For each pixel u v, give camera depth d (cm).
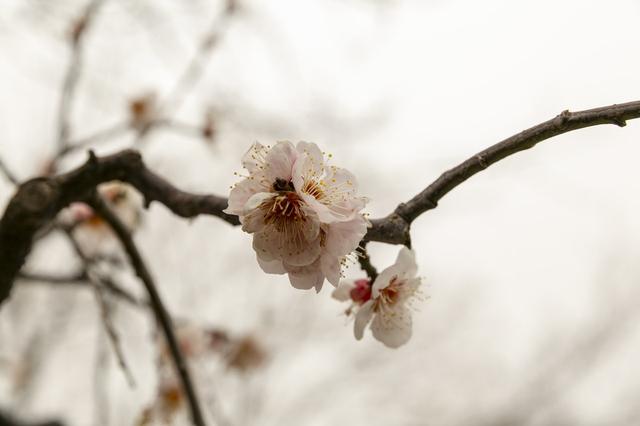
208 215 38
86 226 52
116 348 41
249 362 65
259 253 34
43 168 57
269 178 34
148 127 60
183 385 45
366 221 34
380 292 37
